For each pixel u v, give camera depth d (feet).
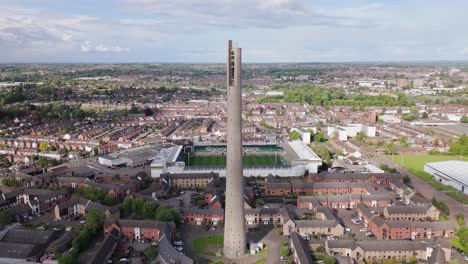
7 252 572.10
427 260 560.61
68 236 626.64
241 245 572.10
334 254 573.74
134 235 635.66
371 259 569.23
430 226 639.76
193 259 552.82
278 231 654.53
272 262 556.10
